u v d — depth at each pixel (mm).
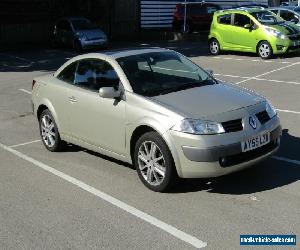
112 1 29500
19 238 4922
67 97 7184
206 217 5180
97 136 6734
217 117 5539
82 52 23000
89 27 23984
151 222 5141
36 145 8336
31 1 27109
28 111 11000
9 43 26328
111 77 6574
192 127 5449
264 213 5195
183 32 27750
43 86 7793
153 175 5938
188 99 5961
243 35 18109
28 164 7293
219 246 4562
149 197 5801
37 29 27547
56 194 6047
